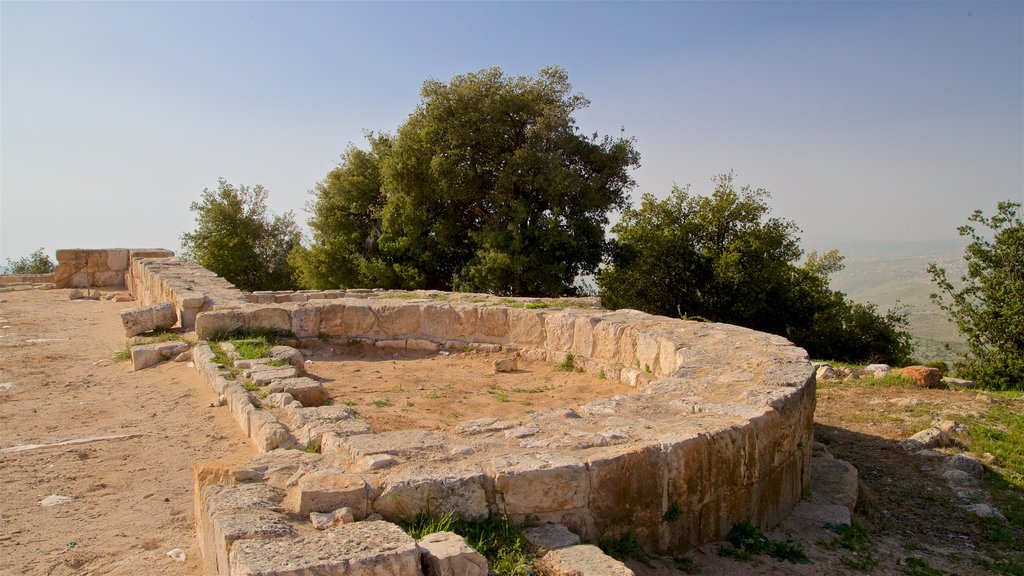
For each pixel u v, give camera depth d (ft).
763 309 96.84
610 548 16.06
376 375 34.68
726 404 20.88
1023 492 25.00
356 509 14.32
